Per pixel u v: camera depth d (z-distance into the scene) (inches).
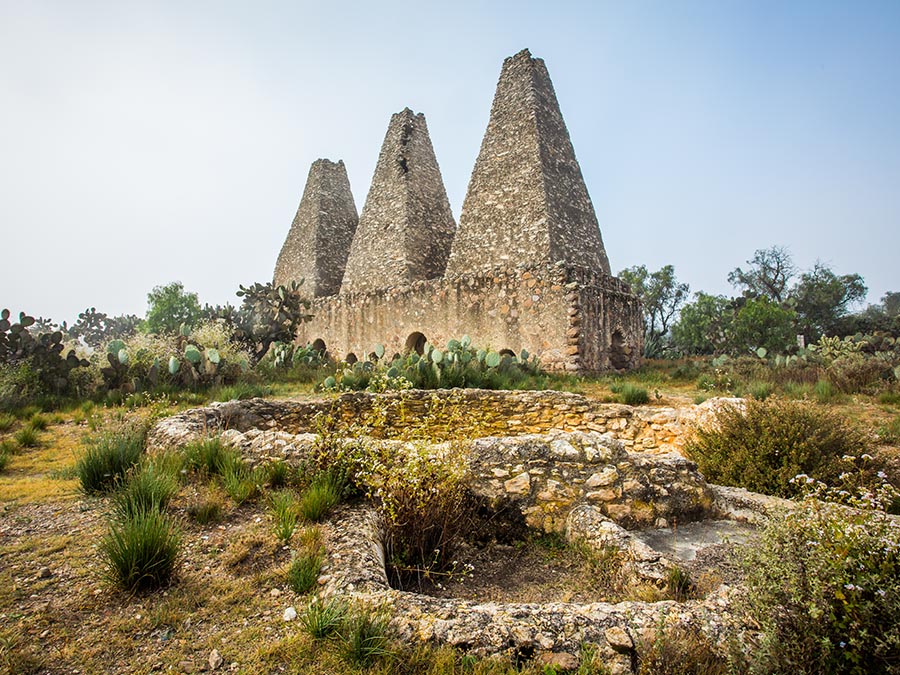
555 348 609.9
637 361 754.8
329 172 1117.1
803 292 1338.6
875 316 1342.3
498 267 674.8
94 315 1389.0
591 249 753.6
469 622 108.5
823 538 101.3
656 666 97.9
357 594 120.4
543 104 771.4
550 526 179.8
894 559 96.8
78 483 212.7
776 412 239.5
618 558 148.9
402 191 890.1
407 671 98.7
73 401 437.4
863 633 88.4
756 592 104.3
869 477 206.5
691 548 163.0
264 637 109.5
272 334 855.1
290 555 144.3
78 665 100.7
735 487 215.0
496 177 753.0
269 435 231.8
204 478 201.5
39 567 137.9
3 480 222.2
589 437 201.8
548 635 105.8
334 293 1024.9
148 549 129.2
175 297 1280.8
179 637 109.8
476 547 177.0
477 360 541.3
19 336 465.7
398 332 783.1
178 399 444.8
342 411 352.5
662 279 1510.8
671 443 316.5
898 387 439.8
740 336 955.3
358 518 168.1
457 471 173.8
